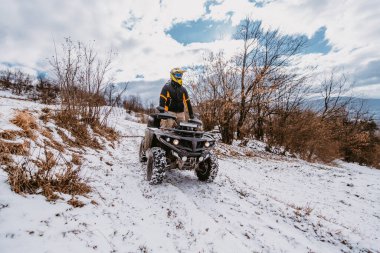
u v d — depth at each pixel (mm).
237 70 15414
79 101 8336
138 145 9273
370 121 33875
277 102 17547
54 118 7055
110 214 3014
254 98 15906
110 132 9758
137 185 4367
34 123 5277
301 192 6191
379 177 9586
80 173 4156
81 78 8406
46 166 3426
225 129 15727
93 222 2691
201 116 15367
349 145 29188
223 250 2666
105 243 2387
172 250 2535
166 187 4340
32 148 4121
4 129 4062
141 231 2791
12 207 2467
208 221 3246
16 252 1918
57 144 5355
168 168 4773
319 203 5387
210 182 5164
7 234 2084
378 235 3984
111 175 4707
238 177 6719
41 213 2537
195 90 15320
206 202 4105
